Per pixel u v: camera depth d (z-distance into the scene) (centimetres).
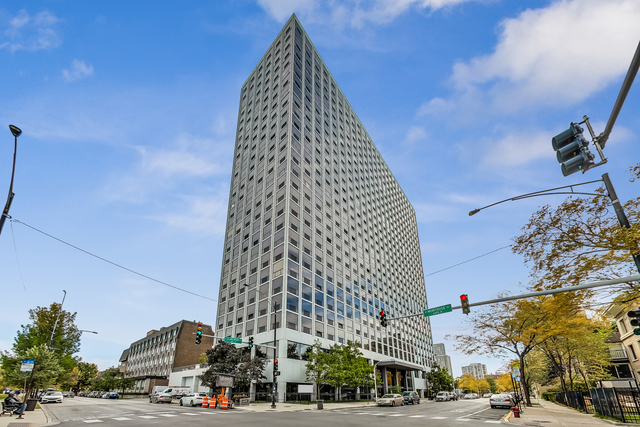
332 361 3703
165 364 7300
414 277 8912
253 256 4803
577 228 1326
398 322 6969
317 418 1912
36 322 4072
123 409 2539
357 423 1672
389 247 7662
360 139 7744
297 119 5381
